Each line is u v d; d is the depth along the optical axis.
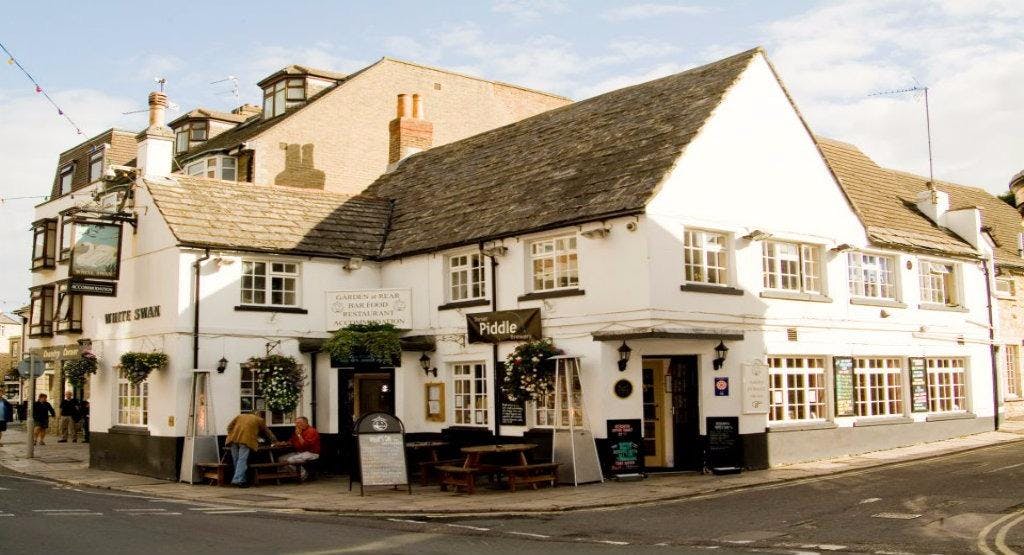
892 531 11.31
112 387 21.95
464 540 11.31
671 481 16.84
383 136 33.09
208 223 20.56
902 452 20.81
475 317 19.75
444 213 22.44
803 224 20.41
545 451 18.27
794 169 20.42
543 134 23.42
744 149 19.28
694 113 19.05
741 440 18.34
